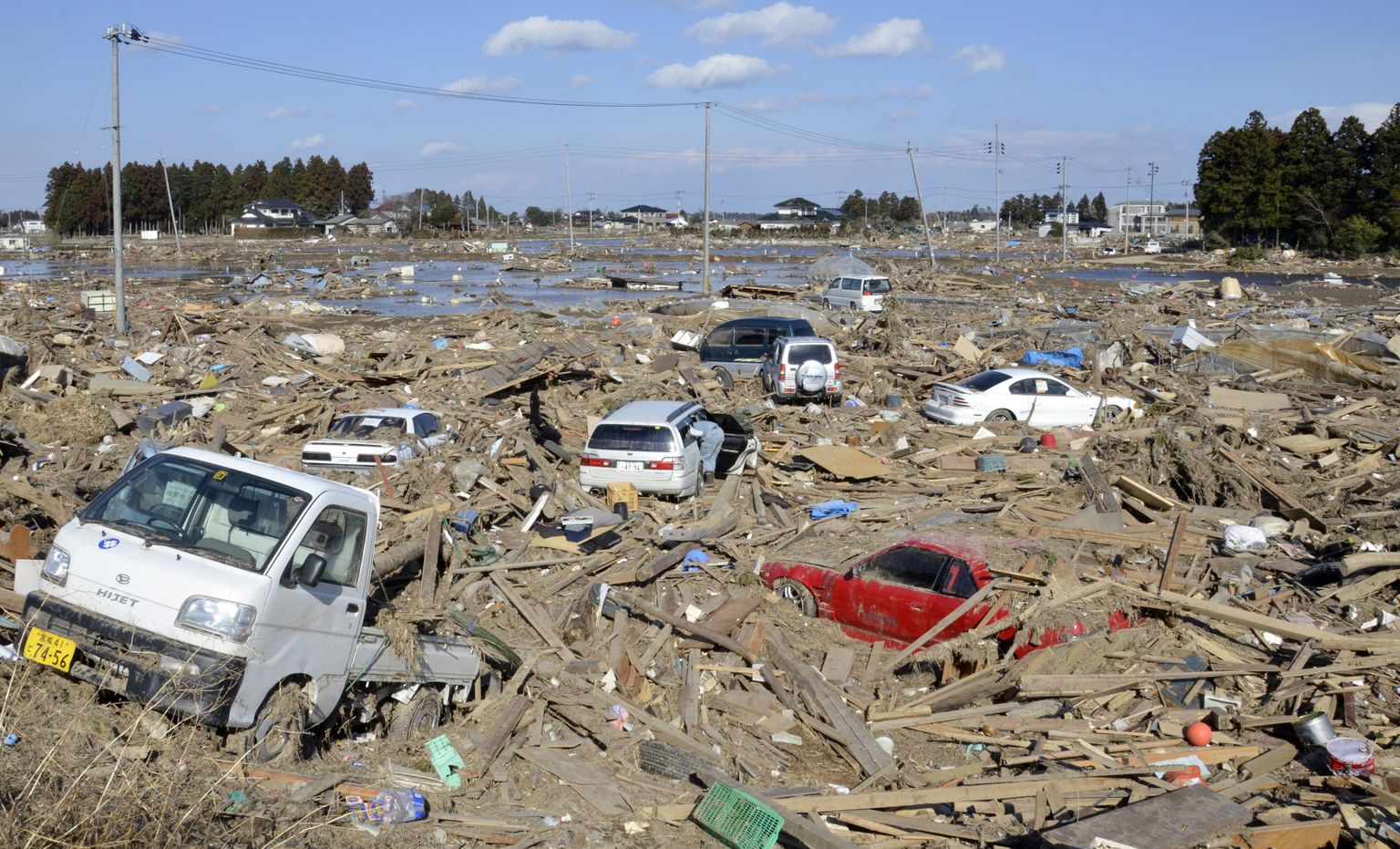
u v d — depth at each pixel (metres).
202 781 6.80
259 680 7.35
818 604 12.84
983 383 25.27
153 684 6.97
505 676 10.57
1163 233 188.12
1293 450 22.05
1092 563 13.77
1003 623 11.09
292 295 64.06
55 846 5.68
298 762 7.76
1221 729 10.12
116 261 39.09
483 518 16.33
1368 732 10.06
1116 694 10.68
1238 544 15.77
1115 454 20.92
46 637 7.32
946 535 12.98
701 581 14.01
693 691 10.52
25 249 124.44
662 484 17.77
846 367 32.69
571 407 26.41
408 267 80.94
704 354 32.44
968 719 10.21
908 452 21.83
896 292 59.81
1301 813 8.28
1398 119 106.44
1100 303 55.75
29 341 34.84
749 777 9.04
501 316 45.56
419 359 32.84
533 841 7.38
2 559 10.77
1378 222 108.25
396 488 17.42
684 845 7.70
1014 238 168.25
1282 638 11.90
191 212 178.12
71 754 6.63
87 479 15.39
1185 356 34.72
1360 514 17.27
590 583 13.88
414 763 8.42
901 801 8.41
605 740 9.43
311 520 7.86
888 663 11.41
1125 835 7.54
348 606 8.19
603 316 48.78
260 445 22.00
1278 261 103.31
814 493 18.80
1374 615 13.00
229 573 7.36
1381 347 34.38
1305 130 113.62
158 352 33.94
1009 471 20.00
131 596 7.27
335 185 189.25
